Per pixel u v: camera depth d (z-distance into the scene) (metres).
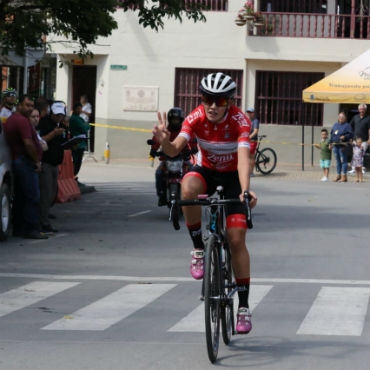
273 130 60.50
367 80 49.94
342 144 48.62
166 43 60.22
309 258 22.38
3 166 24.23
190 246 24.38
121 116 60.84
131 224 29.09
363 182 48.84
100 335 13.71
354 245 24.94
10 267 20.58
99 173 50.31
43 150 25.39
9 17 33.66
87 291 17.70
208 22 59.78
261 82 60.41
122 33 60.28
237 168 13.16
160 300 16.75
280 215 32.25
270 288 18.11
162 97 60.50
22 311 15.64
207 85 12.47
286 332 14.05
